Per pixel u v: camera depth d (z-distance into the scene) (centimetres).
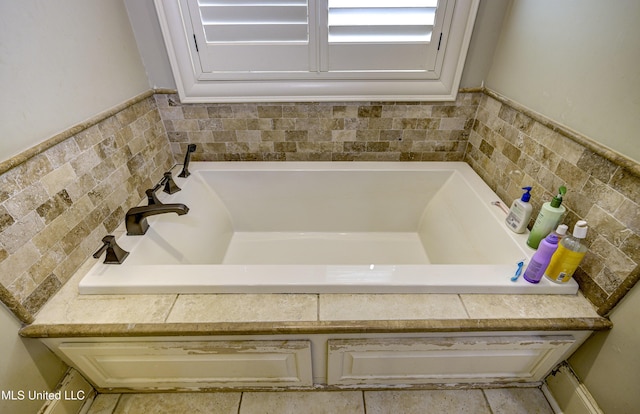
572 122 100
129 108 132
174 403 118
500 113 137
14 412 91
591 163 93
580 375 103
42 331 89
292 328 89
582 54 94
